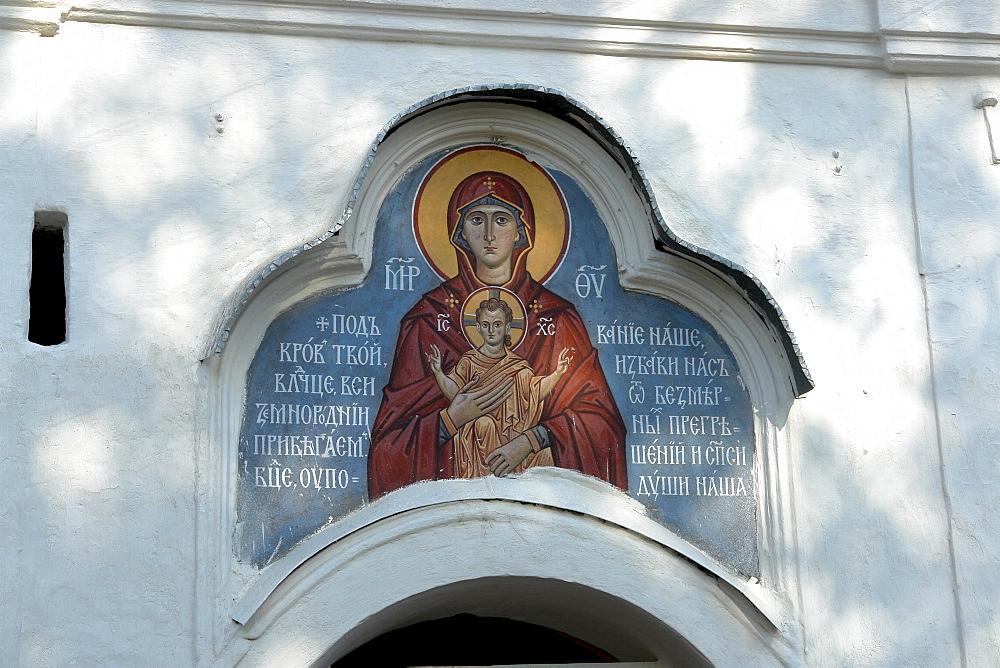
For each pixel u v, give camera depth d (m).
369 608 5.95
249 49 6.45
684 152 6.78
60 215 6.12
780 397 6.59
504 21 6.68
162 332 6.06
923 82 7.10
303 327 6.27
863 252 6.83
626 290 6.64
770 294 6.45
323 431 6.18
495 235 6.57
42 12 6.18
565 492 6.31
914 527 6.56
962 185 7.00
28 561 5.71
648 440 6.49
